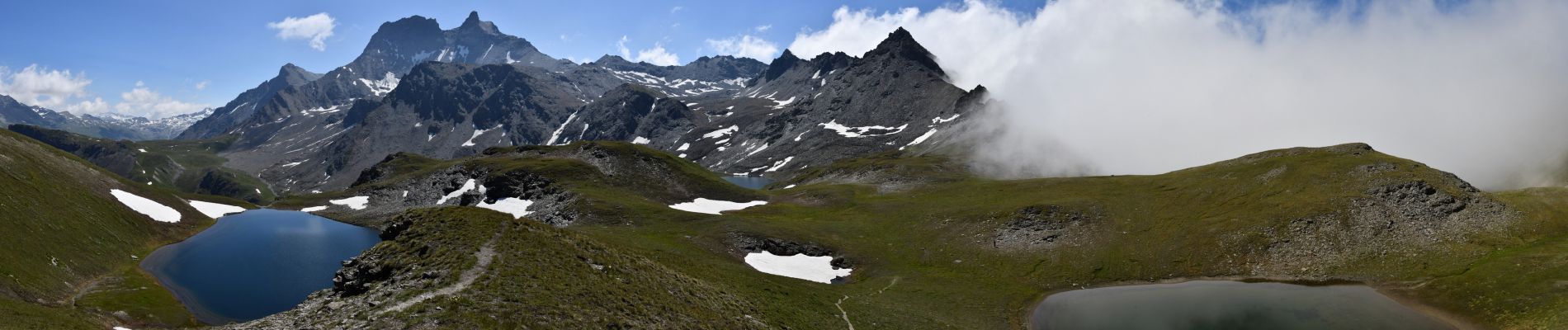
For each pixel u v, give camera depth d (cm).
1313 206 9850
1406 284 7906
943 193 16000
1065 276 9438
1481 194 9544
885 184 18950
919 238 11681
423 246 5481
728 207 16938
